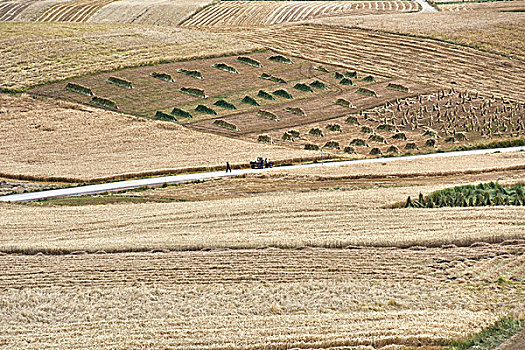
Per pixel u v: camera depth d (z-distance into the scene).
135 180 75.25
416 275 43.91
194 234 53.38
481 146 88.56
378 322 36.88
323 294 41.31
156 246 50.34
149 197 68.56
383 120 100.38
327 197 63.25
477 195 60.22
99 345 35.34
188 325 37.62
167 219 58.62
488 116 102.31
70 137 91.00
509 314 37.91
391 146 88.19
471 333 35.31
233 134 94.69
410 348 34.00
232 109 104.69
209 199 67.38
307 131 96.31
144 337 36.16
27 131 92.81
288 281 43.56
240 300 41.03
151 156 84.19
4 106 100.88
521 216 54.19
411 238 49.31
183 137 92.19
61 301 41.59
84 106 102.75
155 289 42.91
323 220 55.91
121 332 36.94
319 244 49.47
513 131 96.00
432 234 50.09
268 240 50.34
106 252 50.34
